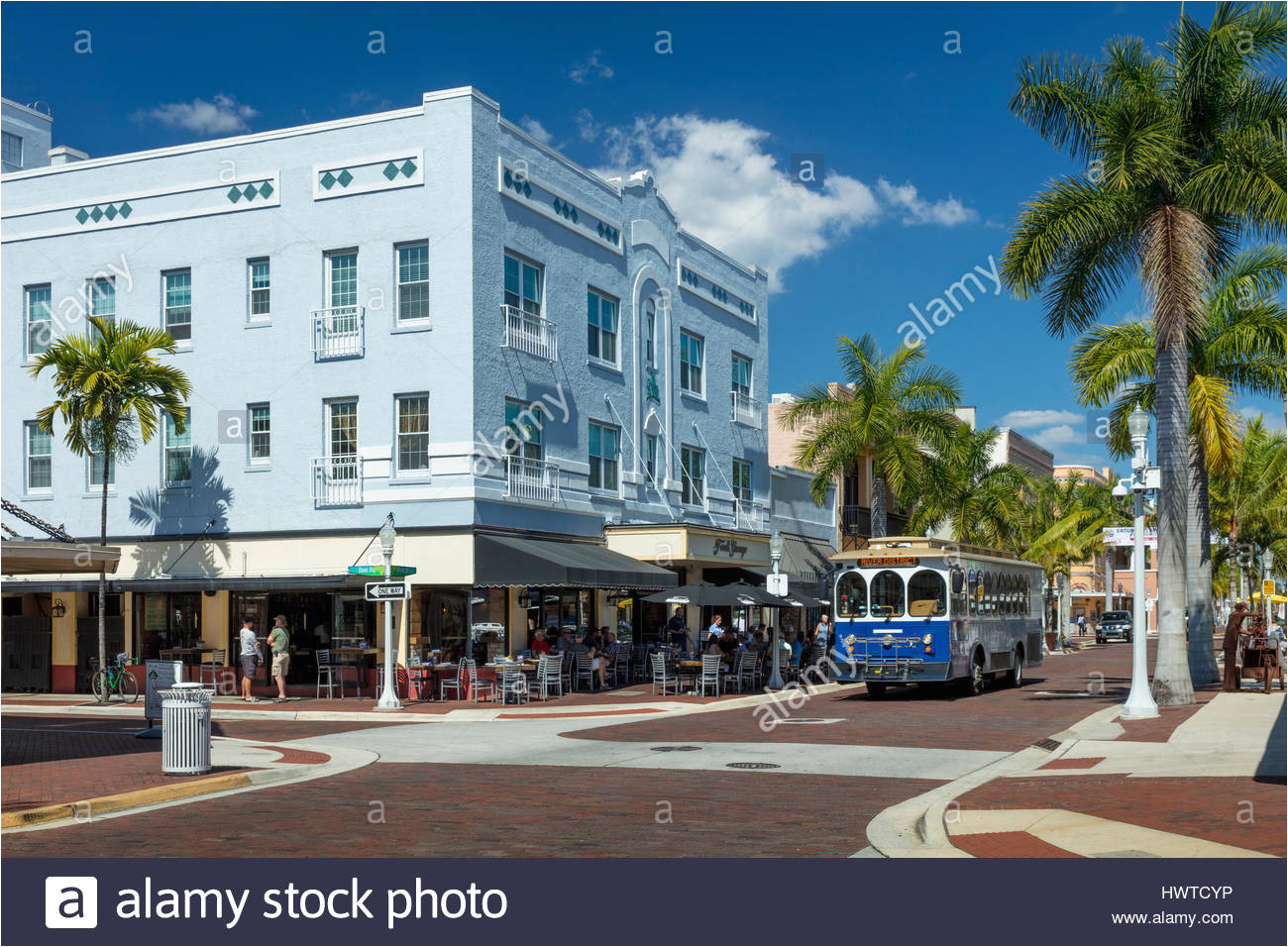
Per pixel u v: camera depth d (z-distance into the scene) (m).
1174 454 24.39
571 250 33.91
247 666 28.45
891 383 41.28
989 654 30.53
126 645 32.19
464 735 21.17
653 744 19.34
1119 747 17.03
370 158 30.47
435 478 29.38
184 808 12.96
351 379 30.42
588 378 34.50
